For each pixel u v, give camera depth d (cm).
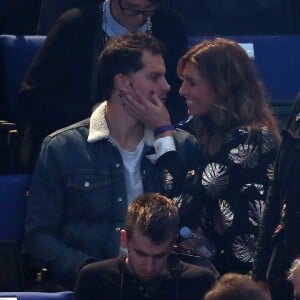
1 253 2003
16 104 2420
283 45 2512
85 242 1994
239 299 1498
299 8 2711
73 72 2295
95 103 2266
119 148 2016
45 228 2011
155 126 2014
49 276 2003
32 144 2314
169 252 1747
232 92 1994
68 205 2016
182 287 1764
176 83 2323
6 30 2738
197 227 1944
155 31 2334
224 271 1933
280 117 2362
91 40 2295
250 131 1952
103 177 2005
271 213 1895
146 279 1758
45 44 2308
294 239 1856
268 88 2497
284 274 1861
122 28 2302
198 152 2005
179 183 1991
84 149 2012
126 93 2011
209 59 2003
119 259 1794
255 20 2708
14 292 1869
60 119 2281
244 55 2020
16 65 2428
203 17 2702
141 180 2012
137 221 1728
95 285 1778
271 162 1941
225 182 1931
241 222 1919
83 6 2409
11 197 2116
